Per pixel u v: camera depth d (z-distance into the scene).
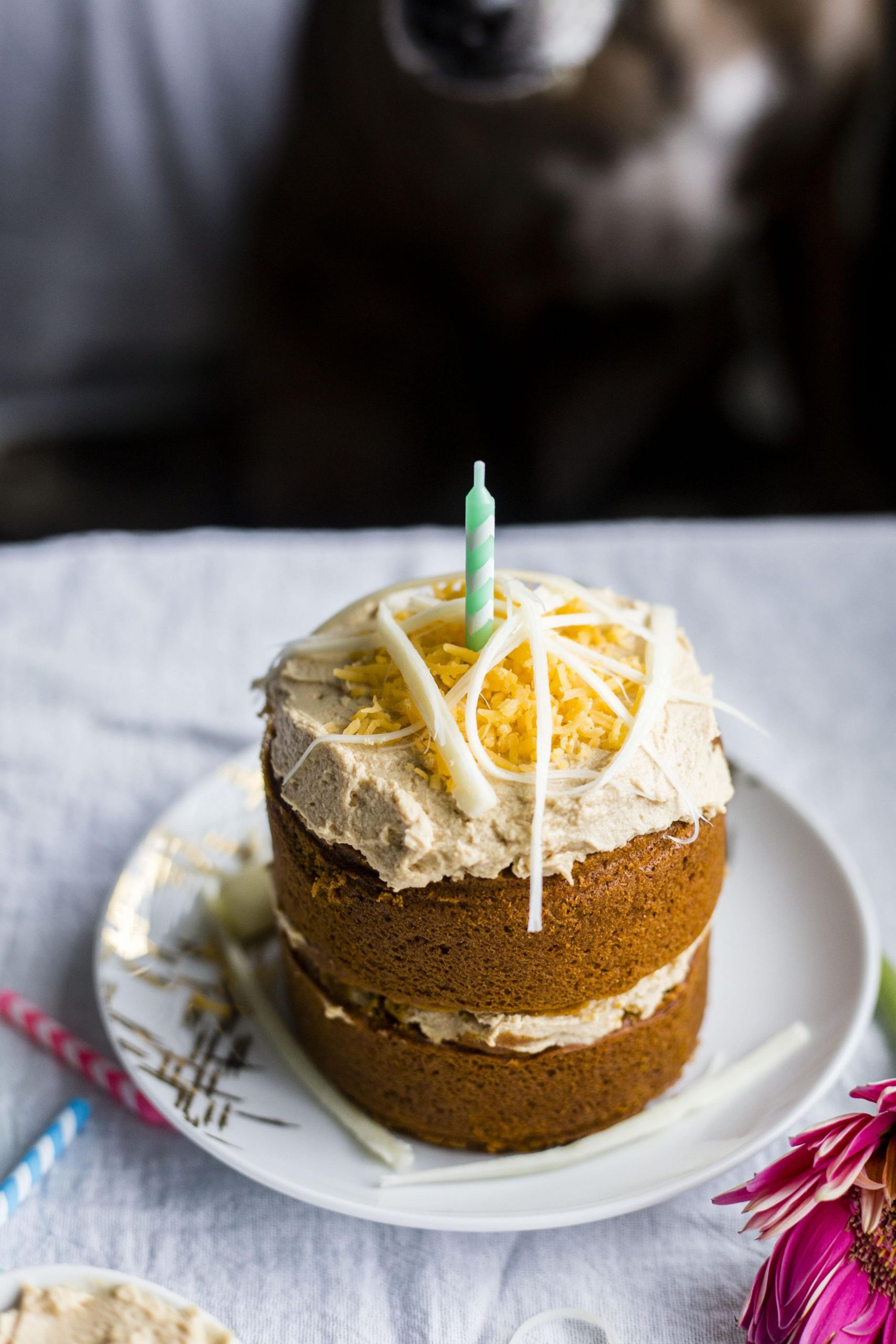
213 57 1.02
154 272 1.11
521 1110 0.44
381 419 0.92
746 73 0.69
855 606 0.59
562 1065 0.43
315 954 0.44
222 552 0.62
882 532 0.62
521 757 0.41
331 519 0.94
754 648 0.58
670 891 0.42
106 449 1.16
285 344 0.90
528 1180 0.43
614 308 0.81
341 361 0.90
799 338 0.92
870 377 0.95
